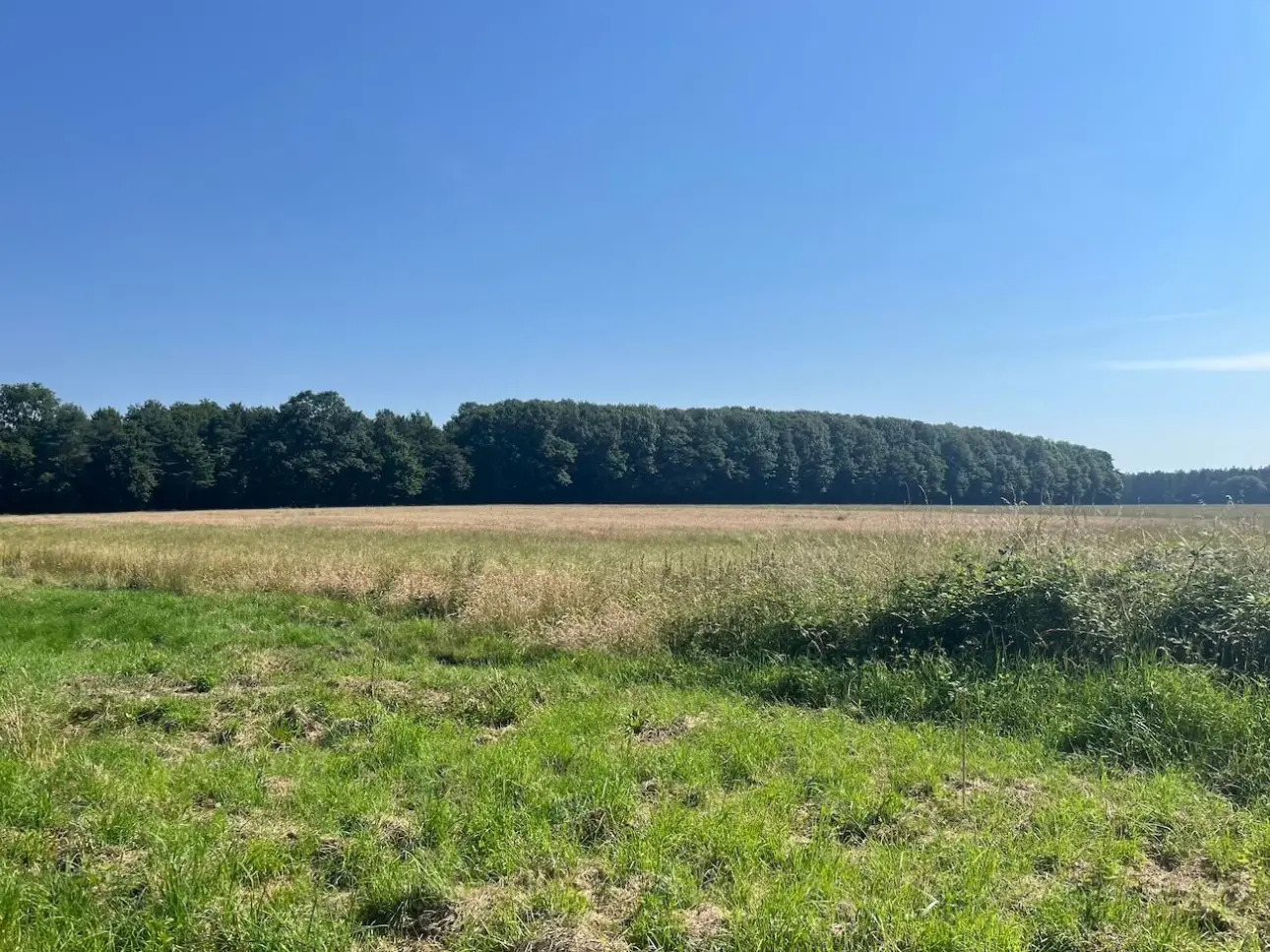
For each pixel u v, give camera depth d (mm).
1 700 6527
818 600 9078
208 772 5168
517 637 10422
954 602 8234
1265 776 5168
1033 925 3455
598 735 6055
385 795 4805
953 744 6027
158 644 10570
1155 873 3984
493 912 3520
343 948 3275
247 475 82250
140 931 3324
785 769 5414
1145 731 5859
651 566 13102
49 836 4207
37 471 73312
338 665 8867
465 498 88812
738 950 3225
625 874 3879
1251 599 7242
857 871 3863
